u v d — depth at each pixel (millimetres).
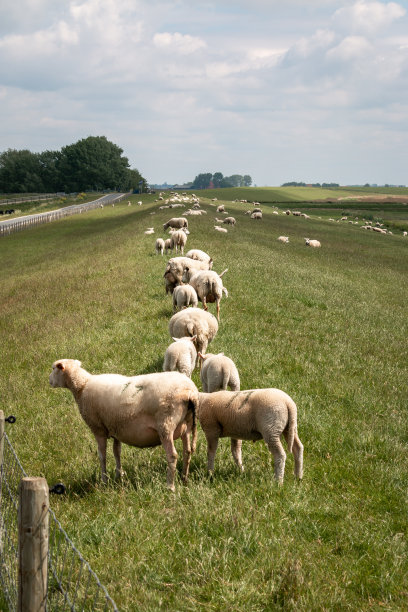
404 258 47812
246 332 15320
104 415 7273
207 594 4922
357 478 7734
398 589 5199
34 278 29891
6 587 5031
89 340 14438
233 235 45844
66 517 6387
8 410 10625
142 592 4898
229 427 7465
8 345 15773
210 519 6020
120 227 58969
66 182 190125
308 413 9945
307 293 23531
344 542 6004
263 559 5336
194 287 15883
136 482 7168
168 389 7066
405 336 19047
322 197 185500
